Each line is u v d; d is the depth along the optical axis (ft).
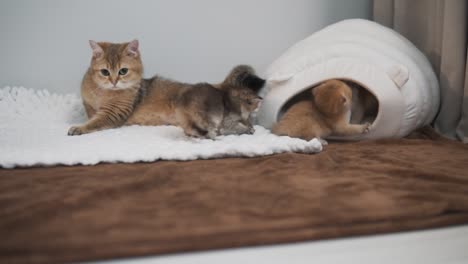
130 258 3.04
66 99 8.88
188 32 9.49
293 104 7.47
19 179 4.54
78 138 6.60
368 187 4.37
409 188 4.36
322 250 3.33
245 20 9.67
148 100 8.25
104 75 7.78
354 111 7.52
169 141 6.32
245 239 3.23
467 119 7.36
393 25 9.01
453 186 4.38
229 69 9.82
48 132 7.11
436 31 8.07
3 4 8.70
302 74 7.26
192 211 3.65
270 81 7.43
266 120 7.67
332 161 5.45
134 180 4.47
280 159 5.44
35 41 8.98
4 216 3.46
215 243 3.17
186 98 6.32
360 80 6.85
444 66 7.63
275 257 3.19
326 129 6.91
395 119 6.91
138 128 7.73
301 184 4.46
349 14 10.16
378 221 3.60
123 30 9.24
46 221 3.39
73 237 3.11
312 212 3.66
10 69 9.01
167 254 3.10
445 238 3.60
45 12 8.88
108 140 6.40
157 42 9.42
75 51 9.18
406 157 5.78
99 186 4.28
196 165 5.21
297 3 9.83
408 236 3.60
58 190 4.17
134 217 3.50
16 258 2.87
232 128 6.99
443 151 6.17
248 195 4.09
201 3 9.39
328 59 7.14
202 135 6.41
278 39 9.93
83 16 9.04
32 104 8.54
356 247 3.40
